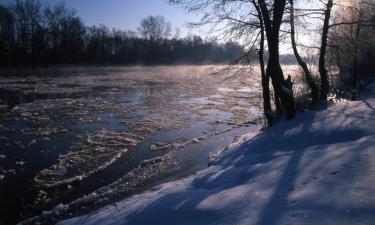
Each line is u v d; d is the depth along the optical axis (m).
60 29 86.44
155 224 6.14
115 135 17.31
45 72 64.69
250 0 14.75
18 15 80.94
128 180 11.27
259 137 12.23
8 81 45.44
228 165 9.94
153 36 101.25
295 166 7.62
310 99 17.22
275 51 14.01
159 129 18.80
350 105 15.09
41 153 14.38
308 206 5.34
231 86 43.09
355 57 19.92
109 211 7.57
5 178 11.74
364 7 19.05
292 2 15.05
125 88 39.44
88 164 13.03
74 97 31.14
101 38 94.12
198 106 26.72
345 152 7.79
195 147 15.09
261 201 5.95
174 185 8.95
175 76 58.38
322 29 17.38
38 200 10.16
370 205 4.96
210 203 6.32
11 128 18.69
